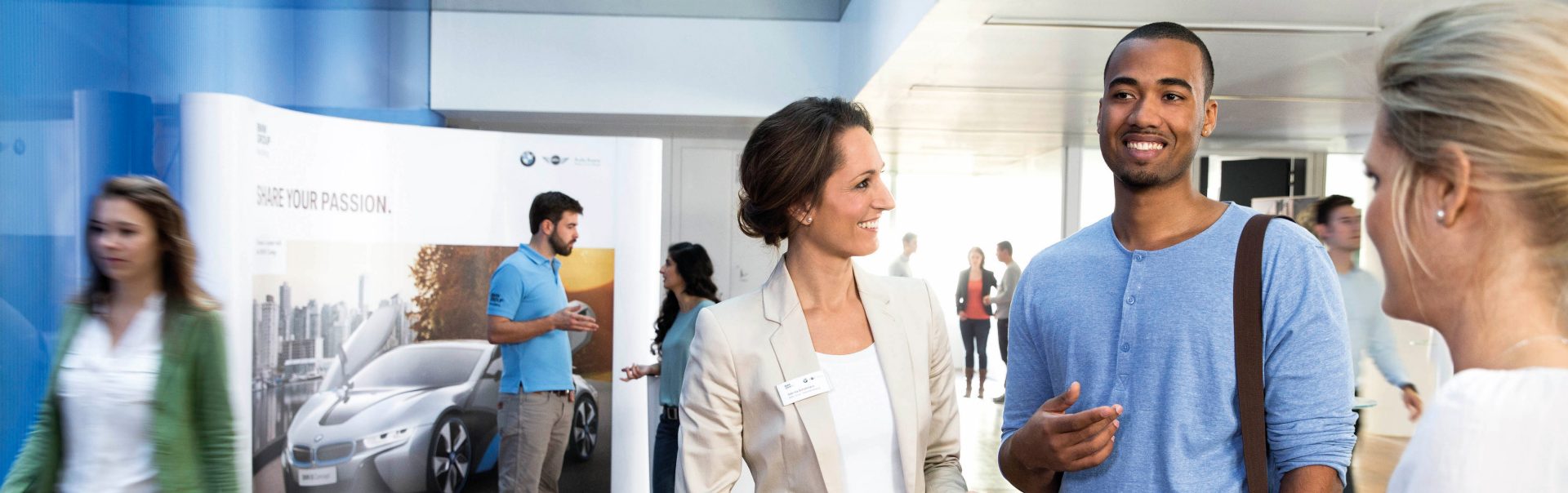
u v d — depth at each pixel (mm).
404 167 4133
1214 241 1636
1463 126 715
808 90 8109
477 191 4301
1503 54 703
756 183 1771
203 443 2443
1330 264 1604
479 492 4320
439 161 4219
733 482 1790
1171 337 1615
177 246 2389
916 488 1795
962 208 14273
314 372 3814
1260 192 10453
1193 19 5551
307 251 3781
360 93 6277
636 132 8992
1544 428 670
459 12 7867
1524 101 689
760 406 1763
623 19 7965
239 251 3410
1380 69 803
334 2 5785
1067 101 8109
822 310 1837
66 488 2348
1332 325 1535
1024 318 1880
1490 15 731
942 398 1954
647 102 7973
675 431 4383
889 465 1778
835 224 1739
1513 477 674
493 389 4336
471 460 4281
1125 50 1702
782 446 1742
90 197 3221
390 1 6914
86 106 3217
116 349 2350
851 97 7848
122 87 3438
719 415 1767
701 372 1788
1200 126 1691
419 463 4078
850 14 7758
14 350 2832
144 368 2336
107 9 3344
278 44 4918
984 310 10797
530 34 7883
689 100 8008
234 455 2500
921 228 14250
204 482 2432
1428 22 765
